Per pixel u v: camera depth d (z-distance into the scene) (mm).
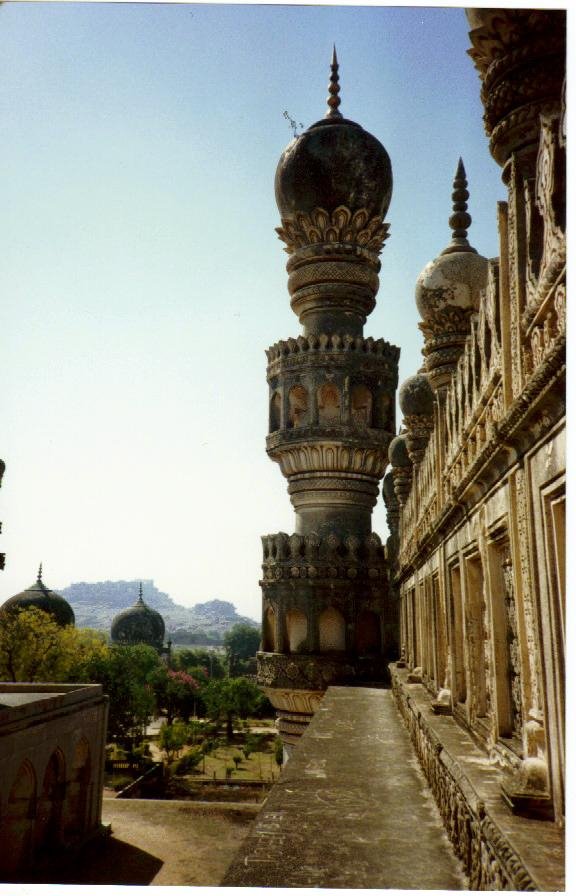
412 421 19328
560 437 5746
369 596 35312
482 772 8133
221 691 74062
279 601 35969
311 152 38094
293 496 38406
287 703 35062
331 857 8891
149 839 27016
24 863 21938
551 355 5355
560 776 5930
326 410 37781
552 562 6145
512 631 8438
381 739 16938
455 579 12594
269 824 10312
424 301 18438
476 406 8992
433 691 15125
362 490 37594
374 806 11211
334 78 40156
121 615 108000
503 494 7828
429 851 9039
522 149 7801
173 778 52375
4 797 20703
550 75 7578
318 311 39250
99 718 28078
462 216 19516
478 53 8297
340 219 38281
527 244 6816
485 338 8727
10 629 55875
